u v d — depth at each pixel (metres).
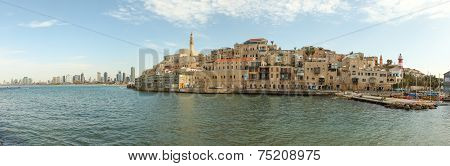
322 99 103.12
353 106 78.19
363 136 39.38
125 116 60.88
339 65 151.38
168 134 41.00
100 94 170.12
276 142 36.19
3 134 42.50
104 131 43.88
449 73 114.06
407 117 56.66
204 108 74.31
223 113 63.44
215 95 128.12
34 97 140.62
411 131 42.53
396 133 41.16
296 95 123.44
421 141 36.59
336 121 51.66
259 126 46.62
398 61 164.75
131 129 45.09
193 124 48.78
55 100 116.88
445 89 115.44
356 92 125.50
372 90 138.25
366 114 61.38
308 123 49.50
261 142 36.19
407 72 181.25
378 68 153.88
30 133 43.09
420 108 69.56
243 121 51.75
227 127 45.91
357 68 141.88
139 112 67.75
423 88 143.12
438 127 45.62
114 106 85.69
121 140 38.03
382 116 58.16
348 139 37.66
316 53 168.88
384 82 139.88
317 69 141.38
